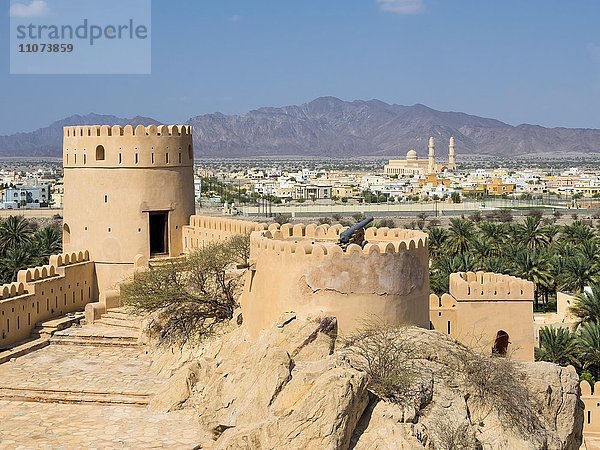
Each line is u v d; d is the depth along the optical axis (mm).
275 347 31312
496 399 32469
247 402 30391
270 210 186125
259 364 31203
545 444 32656
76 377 41406
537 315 80125
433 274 81562
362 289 34906
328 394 27750
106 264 56125
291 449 27406
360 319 34844
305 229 42500
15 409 37594
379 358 30859
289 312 35125
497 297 47000
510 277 49438
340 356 30859
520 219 185375
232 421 30266
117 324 50000
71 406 38000
